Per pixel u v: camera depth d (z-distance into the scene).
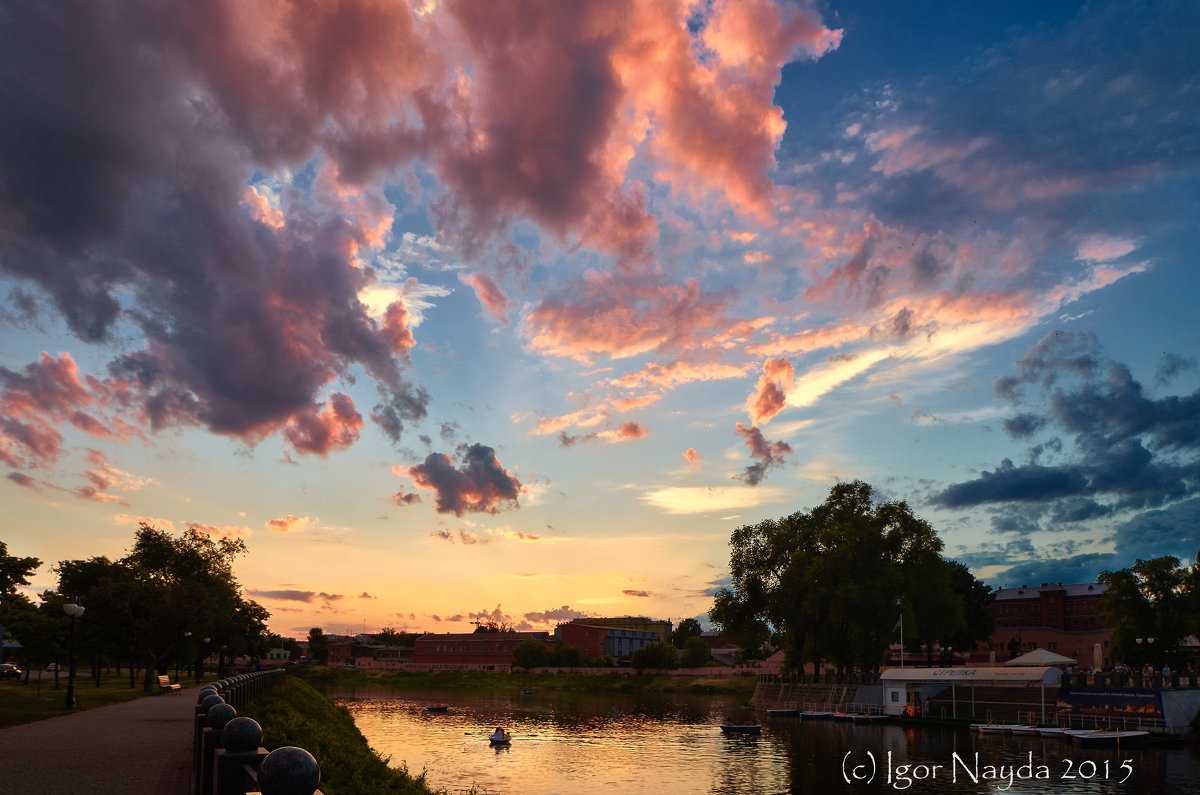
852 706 84.81
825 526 91.88
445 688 153.25
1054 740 59.97
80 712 37.19
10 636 80.81
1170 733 57.59
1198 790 41.72
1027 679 67.69
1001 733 65.31
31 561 83.81
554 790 43.88
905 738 64.44
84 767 20.42
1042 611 161.75
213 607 81.38
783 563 93.75
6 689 56.84
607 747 61.59
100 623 71.50
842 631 89.38
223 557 103.69
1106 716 63.47
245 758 10.82
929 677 76.19
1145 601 88.31
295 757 7.77
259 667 138.00
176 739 26.20
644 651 155.25
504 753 58.28
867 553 86.19
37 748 23.91
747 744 62.91
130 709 39.28
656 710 98.56
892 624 84.94
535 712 95.44
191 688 67.88
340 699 117.50
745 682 135.25
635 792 43.34
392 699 118.56
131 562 94.81
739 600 96.12
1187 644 93.38
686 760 54.41
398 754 57.44
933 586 86.88
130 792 17.12
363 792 24.94
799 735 68.62
